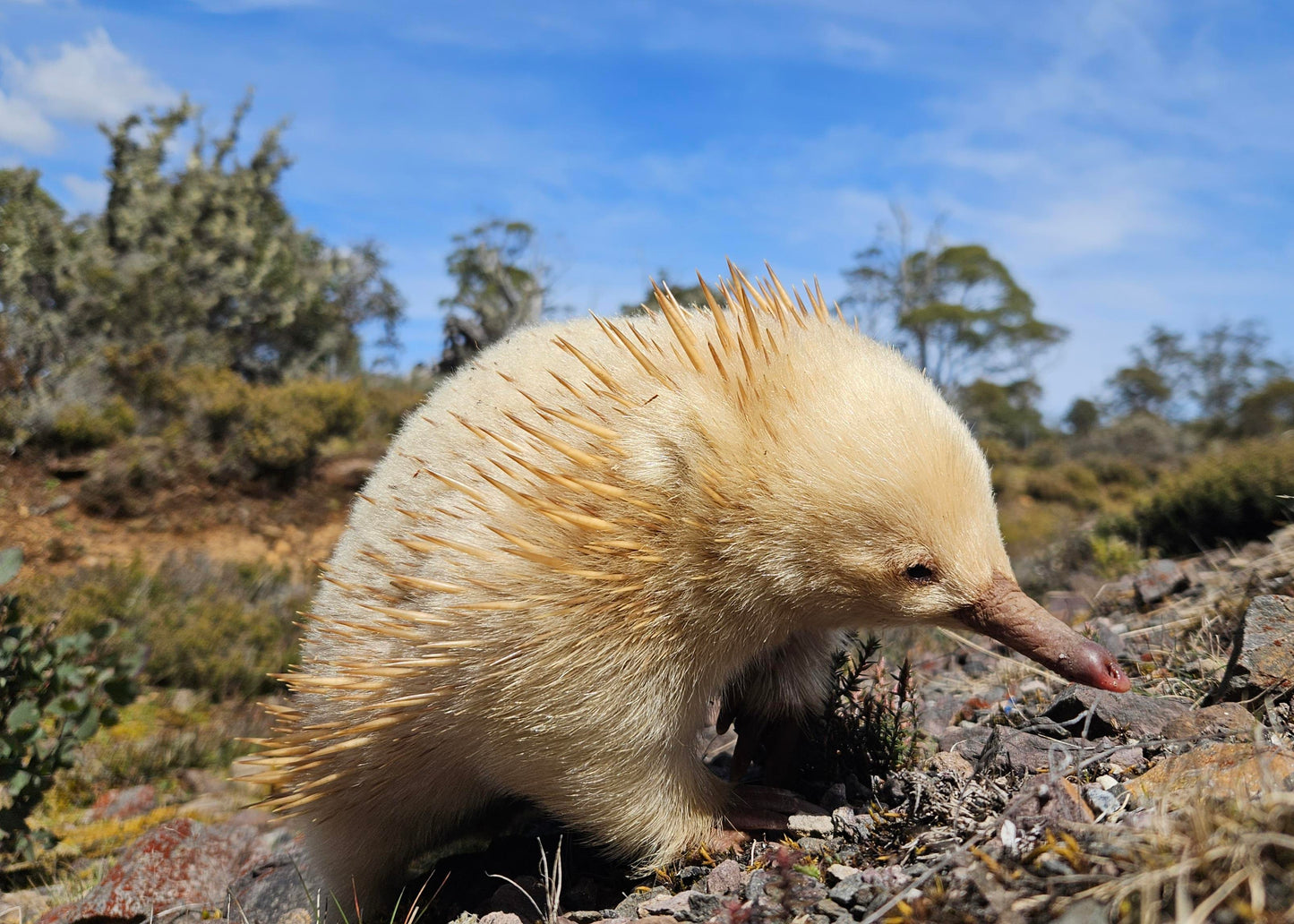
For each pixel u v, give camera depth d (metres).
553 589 0.32
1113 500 3.21
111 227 3.51
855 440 0.31
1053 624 0.30
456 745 0.36
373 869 0.42
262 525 2.01
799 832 0.34
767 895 0.30
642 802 0.34
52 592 1.37
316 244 4.27
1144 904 0.20
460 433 0.37
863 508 0.31
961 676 0.59
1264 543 0.82
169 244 3.42
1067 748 0.36
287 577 1.66
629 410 0.33
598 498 0.33
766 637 0.34
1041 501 3.27
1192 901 0.21
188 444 2.12
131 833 0.78
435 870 0.45
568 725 0.33
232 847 0.58
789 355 0.33
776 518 0.31
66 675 0.68
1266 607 0.41
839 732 0.41
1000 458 4.68
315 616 0.40
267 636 1.30
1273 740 0.32
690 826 0.35
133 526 1.89
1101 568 0.91
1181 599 0.63
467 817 0.43
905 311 7.27
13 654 0.66
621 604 0.32
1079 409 7.16
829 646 0.39
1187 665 0.47
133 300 2.95
